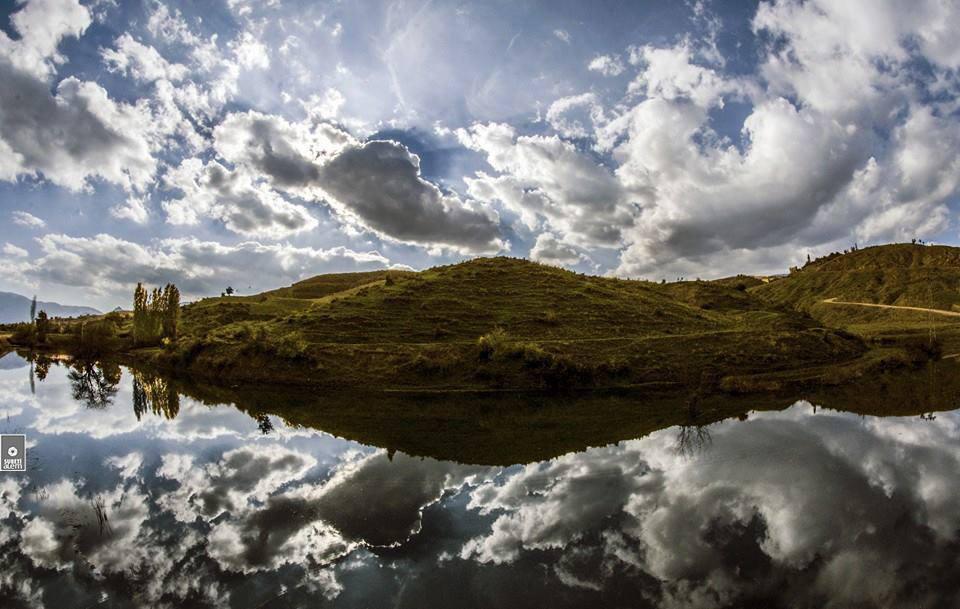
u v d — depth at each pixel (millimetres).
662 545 21906
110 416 48125
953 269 159625
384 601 17969
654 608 17531
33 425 44531
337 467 32281
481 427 42469
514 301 83625
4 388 65312
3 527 23844
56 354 102938
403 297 84188
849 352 68188
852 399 49719
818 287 184125
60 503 26688
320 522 24312
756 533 22906
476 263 103875
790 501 26109
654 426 41438
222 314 120250
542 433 40281
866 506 25406
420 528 23656
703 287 108750
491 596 18250
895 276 167125
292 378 61094
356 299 84500
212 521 24438
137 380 67750
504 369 58062
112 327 108875
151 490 28531
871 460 32094
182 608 17500
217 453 35594
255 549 21703
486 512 25344
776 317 84062
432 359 60625
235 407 51312
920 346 73375
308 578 19438
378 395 54719
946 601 17844
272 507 26031
